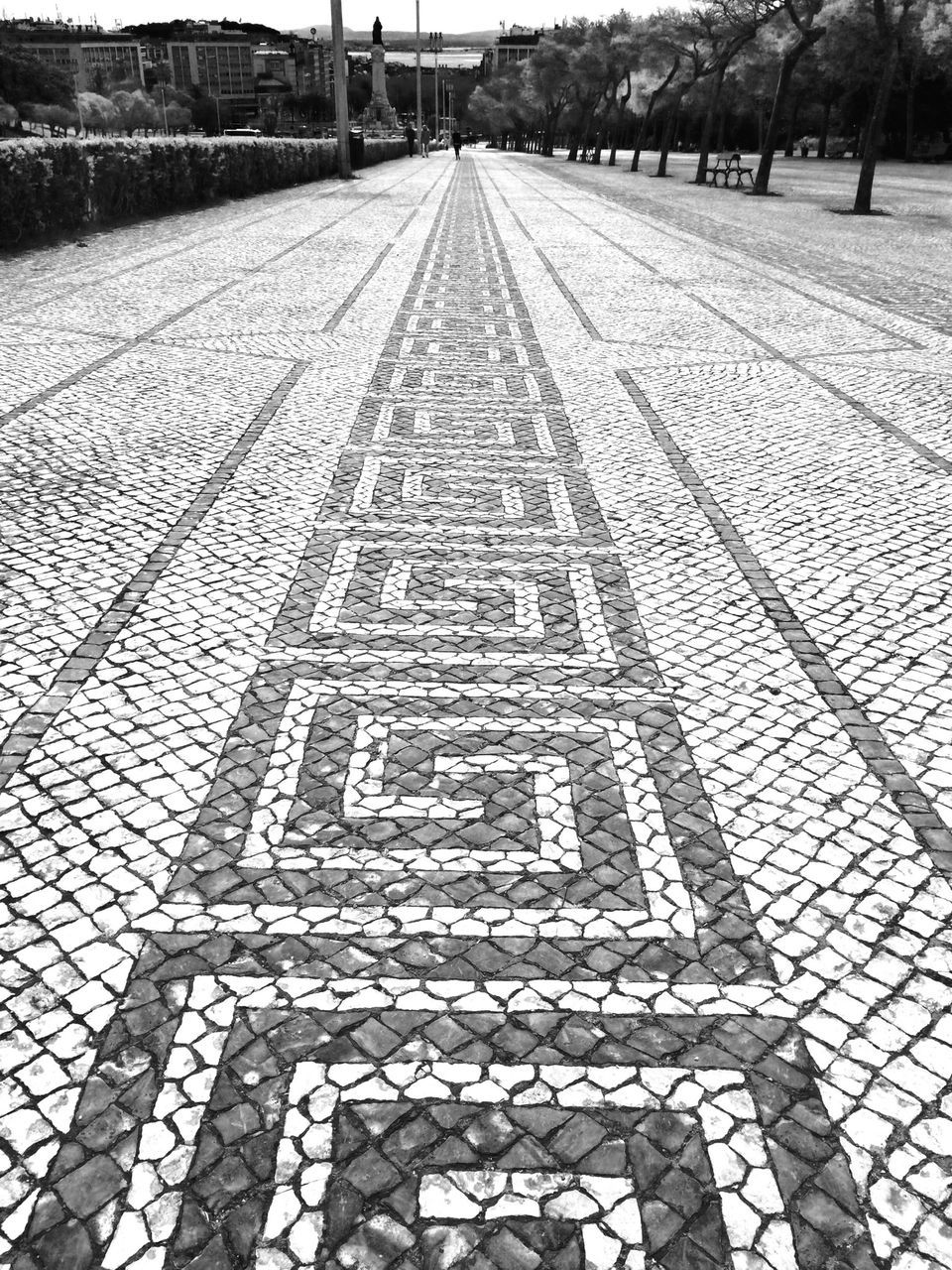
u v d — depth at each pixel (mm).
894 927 2941
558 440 7281
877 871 3152
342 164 34000
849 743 3777
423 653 4332
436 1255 2088
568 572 5141
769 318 11742
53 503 5844
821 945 2873
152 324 10625
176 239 17188
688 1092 2438
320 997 2666
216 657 4254
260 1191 2197
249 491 6105
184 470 6422
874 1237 2141
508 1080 2457
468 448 7023
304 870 3096
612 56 49844
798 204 26844
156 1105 2369
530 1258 2088
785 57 28703
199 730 3756
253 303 11977
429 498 6090
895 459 6945
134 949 2797
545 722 3857
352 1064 2490
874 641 4512
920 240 19188
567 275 14844
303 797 3416
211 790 3436
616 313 12023
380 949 2822
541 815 3363
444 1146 2303
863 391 8711
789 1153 2305
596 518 5855
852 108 55062
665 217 23406
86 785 3447
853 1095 2439
